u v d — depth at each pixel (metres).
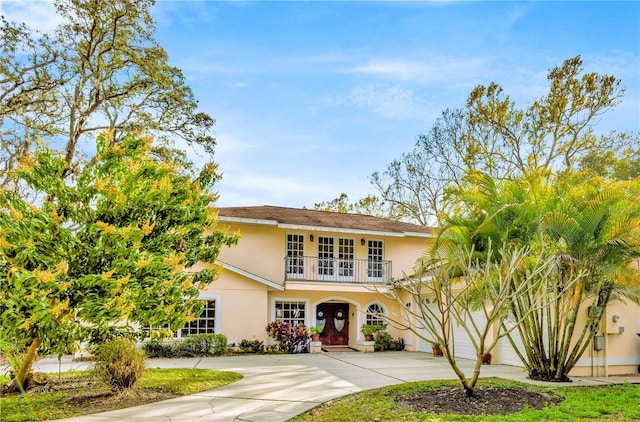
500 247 10.70
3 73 18.12
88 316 7.90
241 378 11.38
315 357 16.52
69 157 20.06
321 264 20.64
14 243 7.63
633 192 10.75
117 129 21.53
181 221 9.48
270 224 19.70
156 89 21.62
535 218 10.79
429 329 8.51
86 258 8.53
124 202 8.55
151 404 8.36
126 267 8.10
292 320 19.92
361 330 19.84
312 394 9.33
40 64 18.97
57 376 11.09
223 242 10.92
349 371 12.70
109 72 20.78
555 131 25.77
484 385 9.68
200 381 10.71
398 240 22.27
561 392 9.22
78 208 8.64
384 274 21.27
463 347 16.53
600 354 12.47
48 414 7.58
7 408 7.97
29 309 7.70
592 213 10.34
